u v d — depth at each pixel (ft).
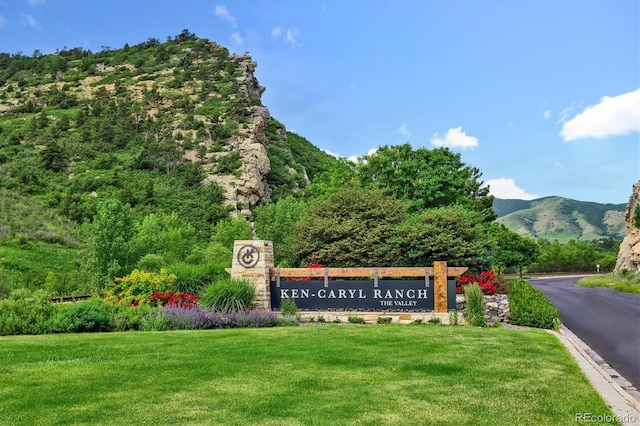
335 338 32.14
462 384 20.83
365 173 93.66
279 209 101.81
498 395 19.22
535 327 41.86
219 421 16.16
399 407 17.62
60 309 38.37
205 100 250.98
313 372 22.75
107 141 206.08
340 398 18.67
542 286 133.49
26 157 177.68
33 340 31.60
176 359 25.40
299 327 38.22
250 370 23.06
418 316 42.96
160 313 40.09
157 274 50.37
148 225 100.58
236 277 46.11
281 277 47.09
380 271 44.93
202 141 202.49
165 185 167.32
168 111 237.25
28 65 362.94
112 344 29.89
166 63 324.80
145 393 19.31
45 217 130.62
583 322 50.11
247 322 39.88
